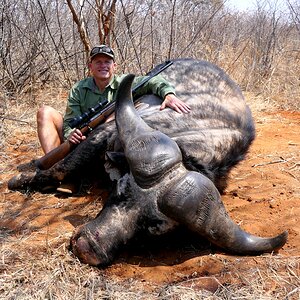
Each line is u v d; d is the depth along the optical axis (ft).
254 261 6.46
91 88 9.46
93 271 6.28
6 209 8.25
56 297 5.88
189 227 6.02
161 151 6.04
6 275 6.22
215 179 7.86
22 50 16.80
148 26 16.93
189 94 8.52
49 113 9.59
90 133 8.34
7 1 16.71
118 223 6.12
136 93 8.64
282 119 14.24
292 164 10.30
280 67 19.15
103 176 8.82
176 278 6.24
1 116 12.67
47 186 8.84
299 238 7.18
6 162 10.43
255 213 8.01
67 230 7.44
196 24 17.21
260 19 20.16
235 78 18.04
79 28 14.16
